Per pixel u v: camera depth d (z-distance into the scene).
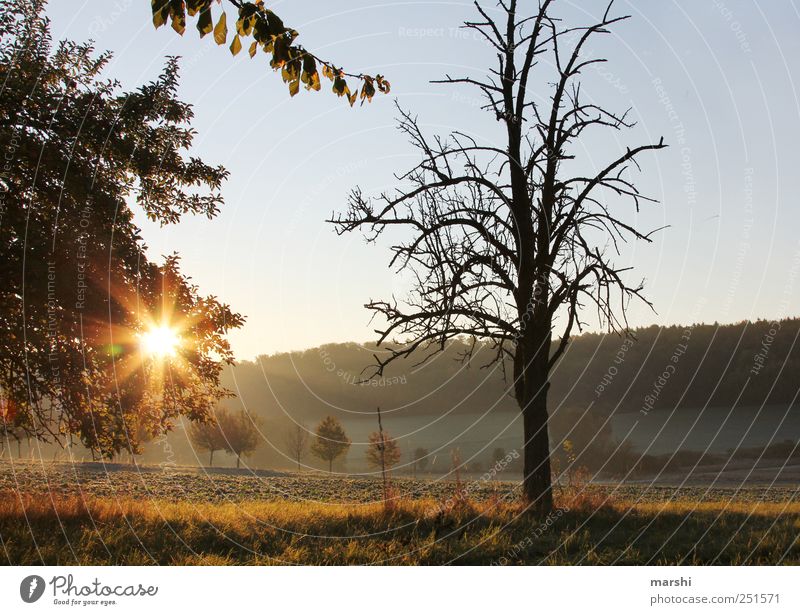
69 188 15.66
